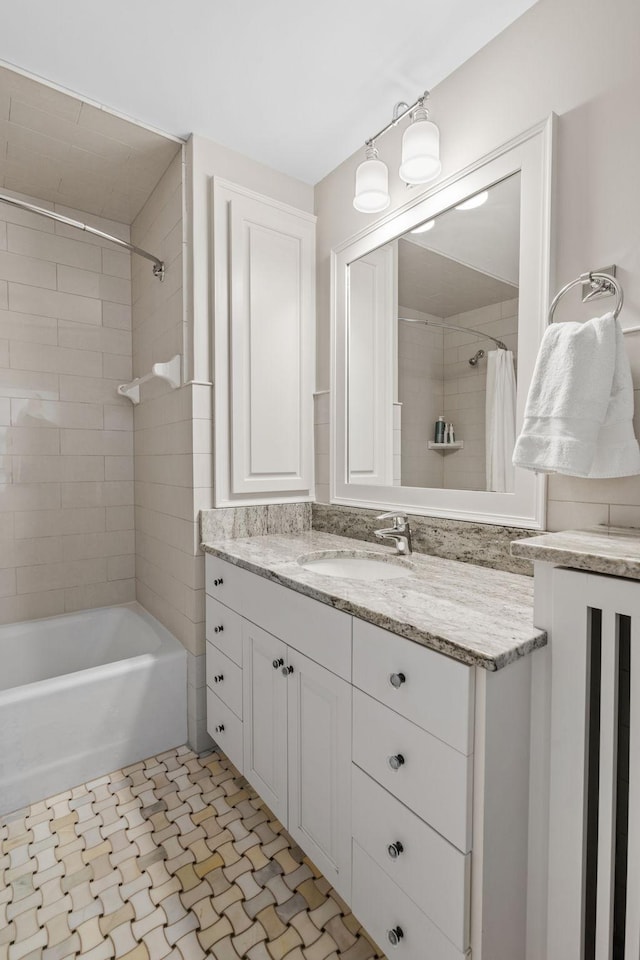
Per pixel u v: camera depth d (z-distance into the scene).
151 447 2.21
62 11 1.24
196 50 1.37
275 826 1.42
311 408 2.05
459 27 1.27
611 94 1.05
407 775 0.87
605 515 1.09
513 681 0.80
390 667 0.91
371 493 1.77
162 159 1.87
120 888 1.20
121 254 2.44
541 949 0.86
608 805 0.76
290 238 1.96
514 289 1.26
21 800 1.49
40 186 2.07
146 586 2.33
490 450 1.34
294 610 1.22
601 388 0.97
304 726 1.18
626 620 0.88
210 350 1.78
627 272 1.04
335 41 1.33
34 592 2.23
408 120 1.59
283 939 1.07
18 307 2.16
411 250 1.59
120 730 1.69
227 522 1.82
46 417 2.25
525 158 1.21
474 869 0.77
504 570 1.30
